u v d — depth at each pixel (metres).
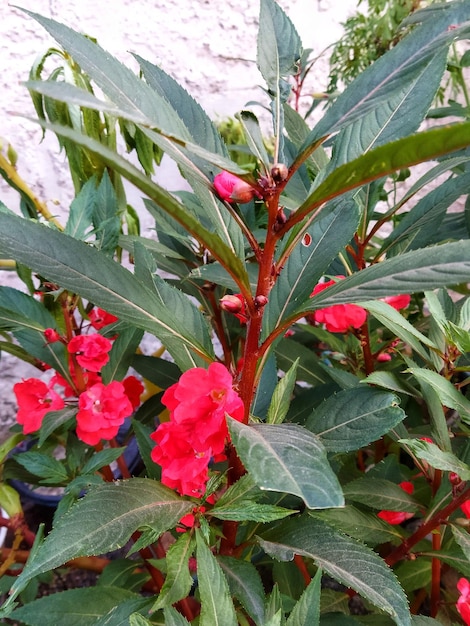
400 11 0.49
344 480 0.38
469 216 0.44
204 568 0.18
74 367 0.35
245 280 0.18
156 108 0.19
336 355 0.43
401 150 0.13
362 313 0.34
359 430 0.23
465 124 0.12
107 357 0.33
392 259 0.18
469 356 0.32
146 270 0.26
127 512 0.22
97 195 0.36
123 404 0.32
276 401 0.25
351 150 0.23
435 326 0.30
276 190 0.18
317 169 0.36
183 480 0.22
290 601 0.28
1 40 0.48
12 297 0.33
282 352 0.41
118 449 0.31
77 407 0.34
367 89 0.17
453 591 0.35
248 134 0.20
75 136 0.12
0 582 0.34
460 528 0.26
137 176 0.13
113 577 0.37
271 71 0.21
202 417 0.20
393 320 0.25
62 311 0.35
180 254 0.42
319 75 0.61
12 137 0.53
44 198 0.57
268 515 0.22
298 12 0.57
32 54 0.50
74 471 0.35
